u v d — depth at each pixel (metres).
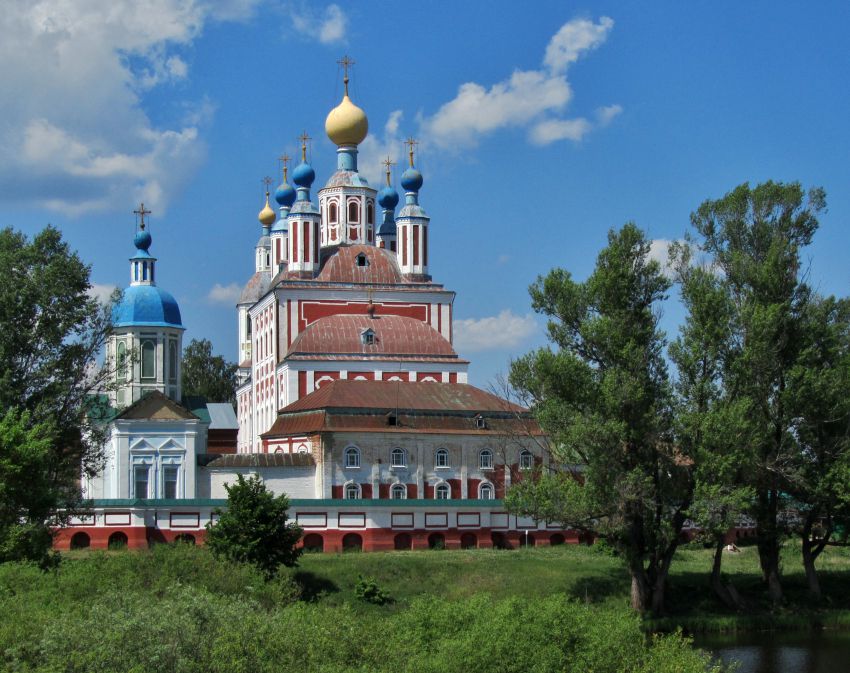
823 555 105.56
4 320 85.56
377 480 112.44
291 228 151.88
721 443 80.00
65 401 86.06
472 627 50.56
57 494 76.88
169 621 45.12
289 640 45.88
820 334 87.31
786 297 86.75
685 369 83.50
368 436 112.81
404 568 88.38
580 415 80.75
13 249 88.06
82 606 50.28
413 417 115.81
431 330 142.00
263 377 152.00
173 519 96.00
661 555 84.38
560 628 49.72
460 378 139.25
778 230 88.25
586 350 84.00
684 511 82.06
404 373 138.00
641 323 84.25
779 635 79.56
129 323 129.62
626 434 81.19
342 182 159.38
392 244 174.12
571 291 84.25
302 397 132.50
